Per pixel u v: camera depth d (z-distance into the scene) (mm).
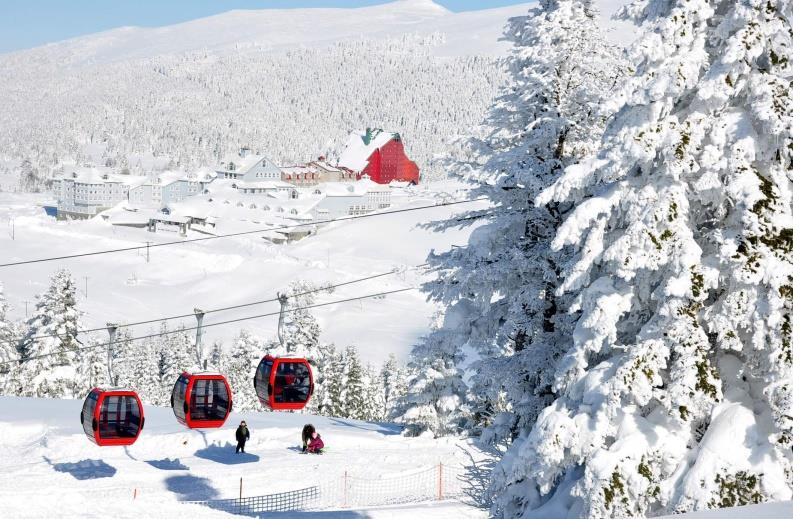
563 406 13531
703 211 13289
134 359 102438
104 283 169750
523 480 14812
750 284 12125
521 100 24078
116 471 33156
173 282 174625
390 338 138000
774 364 11797
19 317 136125
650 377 12266
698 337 12188
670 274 12688
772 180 12469
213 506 28141
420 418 44031
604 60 23672
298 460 36156
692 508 11719
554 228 23469
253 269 177500
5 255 187375
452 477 33688
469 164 24875
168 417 46438
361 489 31656
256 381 33500
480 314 24719
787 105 12289
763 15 12430
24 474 32000
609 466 12242
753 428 11969
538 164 23203
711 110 12758
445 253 24594
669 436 12438
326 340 138125
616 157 12867
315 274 173125
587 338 13195
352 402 82938
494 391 23312
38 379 67750
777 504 8523
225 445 39281
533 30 23859
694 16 12773
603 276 13586
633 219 12688
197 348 31656
